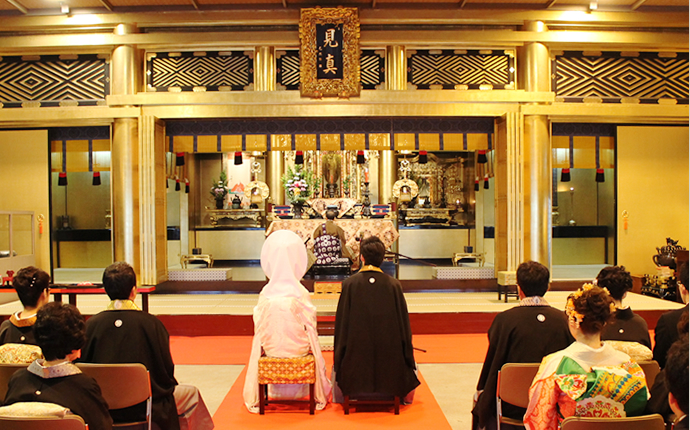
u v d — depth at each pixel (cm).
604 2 770
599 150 822
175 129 810
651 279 761
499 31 775
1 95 801
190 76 795
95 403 186
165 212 815
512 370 241
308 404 374
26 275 271
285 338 353
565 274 872
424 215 1173
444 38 776
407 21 773
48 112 780
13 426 163
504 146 778
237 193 1192
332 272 690
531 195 766
